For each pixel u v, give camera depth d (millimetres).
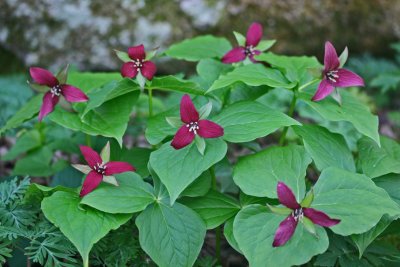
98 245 953
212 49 1139
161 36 1611
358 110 998
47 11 1620
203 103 1038
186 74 1659
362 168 983
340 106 993
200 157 912
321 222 860
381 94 1768
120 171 936
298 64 1040
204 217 945
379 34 1793
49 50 1632
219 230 1021
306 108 1425
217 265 1012
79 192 946
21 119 1021
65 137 1276
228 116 967
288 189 865
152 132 968
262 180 924
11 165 1434
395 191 967
